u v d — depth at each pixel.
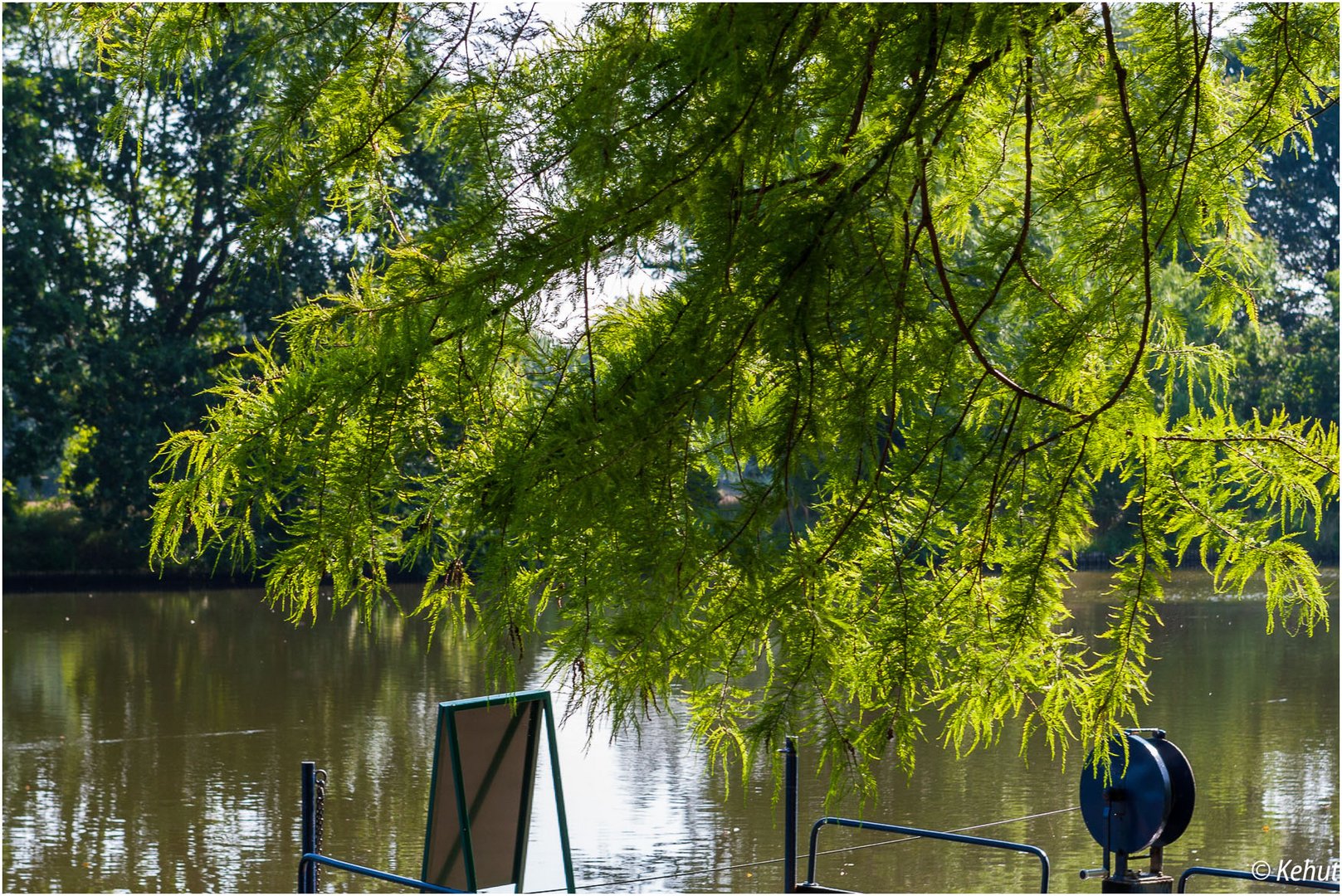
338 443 3.85
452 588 4.00
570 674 3.59
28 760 16.30
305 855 6.38
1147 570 4.38
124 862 11.95
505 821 8.16
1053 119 4.25
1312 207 51.06
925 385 3.85
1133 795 6.62
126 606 36.88
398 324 3.79
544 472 3.40
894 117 3.47
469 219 3.70
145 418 42.38
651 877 10.95
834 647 3.72
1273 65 4.51
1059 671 4.27
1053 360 4.21
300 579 3.90
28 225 41.34
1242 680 21.62
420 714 19.28
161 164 41.41
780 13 3.33
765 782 14.72
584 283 3.66
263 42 3.94
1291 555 4.29
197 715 19.33
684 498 3.55
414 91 3.93
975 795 14.12
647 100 3.49
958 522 4.18
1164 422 4.37
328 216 4.15
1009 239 4.19
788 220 3.40
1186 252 5.24
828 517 3.95
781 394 3.77
